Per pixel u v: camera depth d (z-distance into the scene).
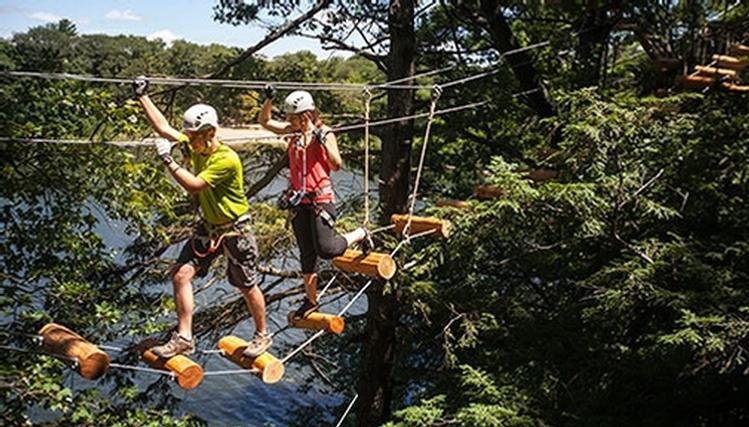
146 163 12.45
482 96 18.89
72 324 11.76
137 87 6.40
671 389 12.73
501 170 12.57
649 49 19.73
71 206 12.45
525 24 20.86
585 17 18.66
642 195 12.98
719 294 11.20
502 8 18.42
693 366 11.19
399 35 15.93
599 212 12.68
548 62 20.44
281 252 15.45
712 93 14.48
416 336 16.59
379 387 16.47
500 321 14.89
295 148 7.11
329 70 19.66
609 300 11.45
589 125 12.34
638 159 12.91
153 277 14.37
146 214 12.41
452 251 13.55
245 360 6.88
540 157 15.05
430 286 14.48
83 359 5.98
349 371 20.00
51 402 10.64
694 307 11.06
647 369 11.70
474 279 15.45
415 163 20.62
